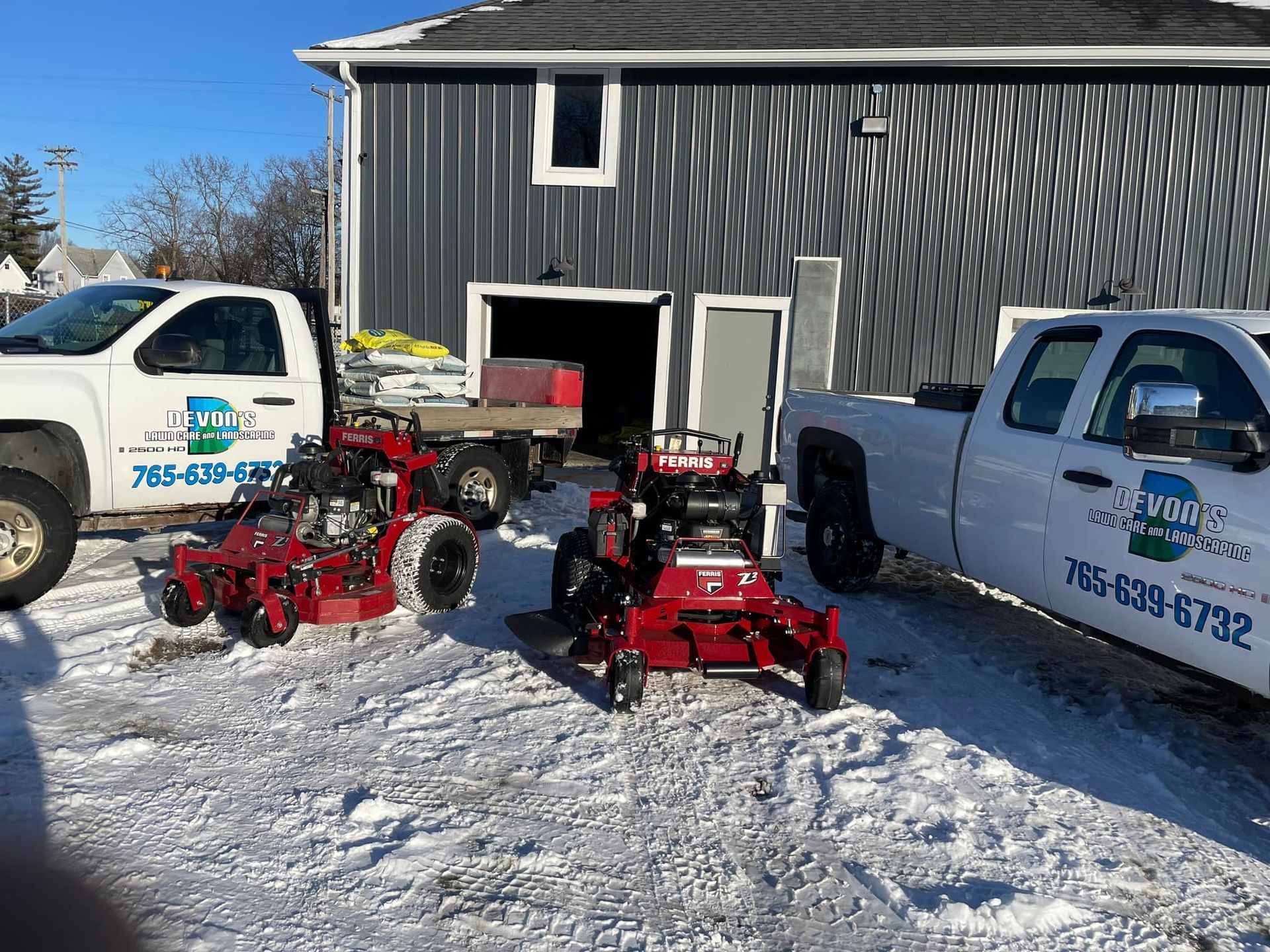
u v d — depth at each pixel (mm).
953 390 6395
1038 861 3623
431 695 4844
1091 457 4730
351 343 8750
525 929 3090
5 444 5980
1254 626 3818
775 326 12625
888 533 6578
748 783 4145
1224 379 4289
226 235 59281
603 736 4523
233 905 3135
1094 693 5402
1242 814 4059
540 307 19828
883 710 5000
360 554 5914
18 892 3133
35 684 4816
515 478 9328
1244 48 10820
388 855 3408
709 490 5129
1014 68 11586
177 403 6430
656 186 12672
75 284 75375
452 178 13086
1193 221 11398
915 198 12047
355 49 12711
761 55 11852
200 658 5293
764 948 3070
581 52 12281
